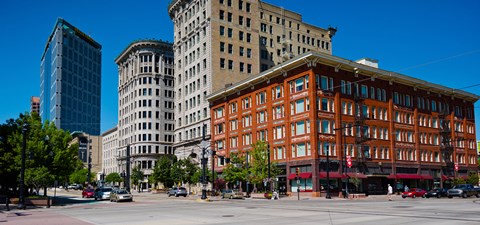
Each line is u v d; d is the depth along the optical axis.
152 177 95.38
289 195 60.66
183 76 98.12
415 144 74.00
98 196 56.44
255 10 95.00
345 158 62.06
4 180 44.47
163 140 129.38
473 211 25.17
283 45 102.56
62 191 113.06
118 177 131.62
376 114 68.62
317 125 59.81
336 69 63.31
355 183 58.81
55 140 45.50
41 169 42.16
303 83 61.81
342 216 22.97
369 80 68.25
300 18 109.06
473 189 54.34
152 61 131.38
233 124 78.00
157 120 129.50
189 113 94.56
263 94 70.88
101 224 21.20
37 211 33.16
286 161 63.78
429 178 73.88
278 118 66.44
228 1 90.75
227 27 89.50
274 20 102.81
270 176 60.84
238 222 20.73
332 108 62.19
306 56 60.12
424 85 76.81
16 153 42.56
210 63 86.00
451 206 31.03
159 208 34.19
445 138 80.25
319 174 58.50
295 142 62.47
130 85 135.88
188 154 92.25
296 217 22.91
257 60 93.12
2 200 43.69
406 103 74.50
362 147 64.06
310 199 51.97
